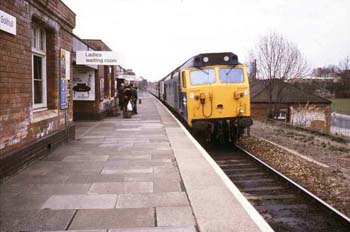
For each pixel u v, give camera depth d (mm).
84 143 12617
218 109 15898
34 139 9242
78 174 8055
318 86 73125
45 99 11023
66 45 12516
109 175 7969
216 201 6000
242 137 19453
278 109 52219
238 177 11117
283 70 54281
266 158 14055
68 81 12742
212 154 15031
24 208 5797
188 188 6777
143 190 6793
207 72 16141
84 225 5102
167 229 4957
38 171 8289
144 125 18906
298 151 15812
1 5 7125
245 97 16047
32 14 9055
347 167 12602
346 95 73688
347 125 52156
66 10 12109
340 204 8492
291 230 6988
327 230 6969
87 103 21672
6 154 7414
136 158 9922
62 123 12086
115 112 26469
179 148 11414
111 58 16562
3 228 4992
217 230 4820
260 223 5086
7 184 7164
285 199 8828
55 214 5527
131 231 4902
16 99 7980
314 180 10648
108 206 5898
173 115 25688
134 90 26641
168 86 31359
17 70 8047
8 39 7527
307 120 53219
